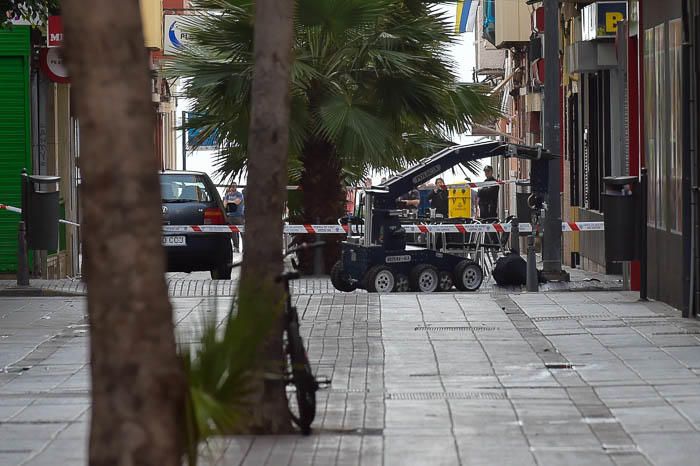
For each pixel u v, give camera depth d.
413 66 57.84
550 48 55.25
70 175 68.12
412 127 60.84
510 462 20.31
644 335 34.53
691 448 21.14
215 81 57.41
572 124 77.00
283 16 22.47
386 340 34.72
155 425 12.51
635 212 42.38
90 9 12.01
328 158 62.09
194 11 60.38
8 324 39.16
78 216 70.81
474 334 35.50
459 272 50.50
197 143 61.41
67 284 51.06
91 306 12.38
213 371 15.95
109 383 12.41
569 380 28.09
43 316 41.03
